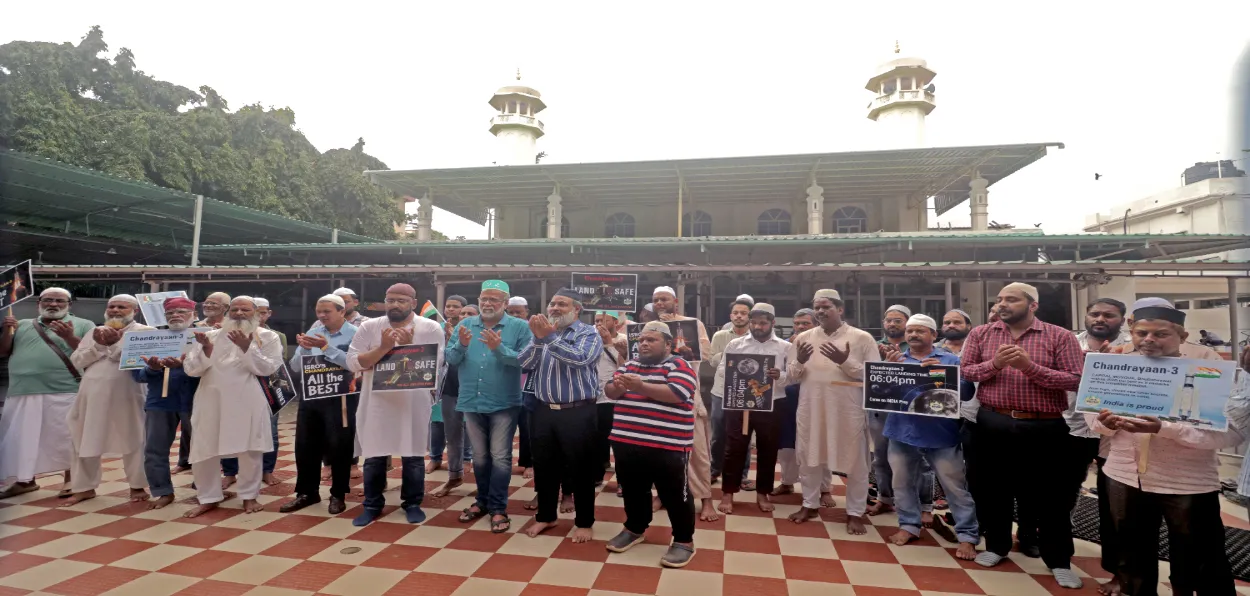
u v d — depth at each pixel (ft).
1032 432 12.50
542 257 54.65
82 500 17.33
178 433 27.99
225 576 12.17
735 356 16.48
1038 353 12.67
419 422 15.76
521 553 13.56
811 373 15.99
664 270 37.96
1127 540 11.00
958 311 16.98
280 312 60.54
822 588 11.91
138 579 12.00
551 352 14.10
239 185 65.36
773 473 16.94
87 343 17.08
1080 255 47.16
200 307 48.91
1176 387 9.97
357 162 92.38
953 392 13.53
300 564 12.80
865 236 44.88
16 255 53.83
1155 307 10.16
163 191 46.21
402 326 15.97
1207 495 10.25
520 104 77.87
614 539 13.83
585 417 14.44
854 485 15.21
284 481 19.79
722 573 12.59
